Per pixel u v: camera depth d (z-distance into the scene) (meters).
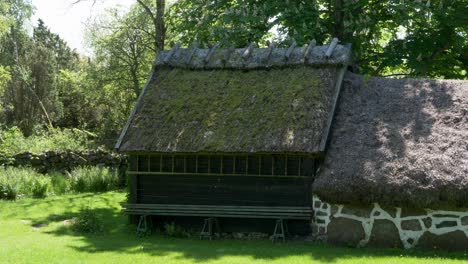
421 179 10.51
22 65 37.19
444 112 12.11
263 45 18.91
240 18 17.16
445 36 17.12
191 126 12.88
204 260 9.62
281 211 11.88
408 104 12.57
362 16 17.33
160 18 22.86
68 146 26.45
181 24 19.41
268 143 11.94
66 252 10.28
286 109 12.51
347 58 13.48
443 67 18.98
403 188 10.48
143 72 33.75
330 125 12.12
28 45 40.94
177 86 14.05
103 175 19.83
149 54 33.25
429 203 10.38
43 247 10.67
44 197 17.66
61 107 38.94
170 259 9.72
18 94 35.72
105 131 37.94
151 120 13.33
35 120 35.50
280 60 13.85
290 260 9.58
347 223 11.37
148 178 13.17
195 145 12.44
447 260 9.47
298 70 13.52
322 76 13.14
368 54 18.64
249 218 12.45
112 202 16.98
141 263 9.37
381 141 11.59
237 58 14.27
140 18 31.08
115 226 13.59
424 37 17.25
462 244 10.53
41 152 21.22
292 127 12.07
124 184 20.50
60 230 12.77
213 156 12.67
